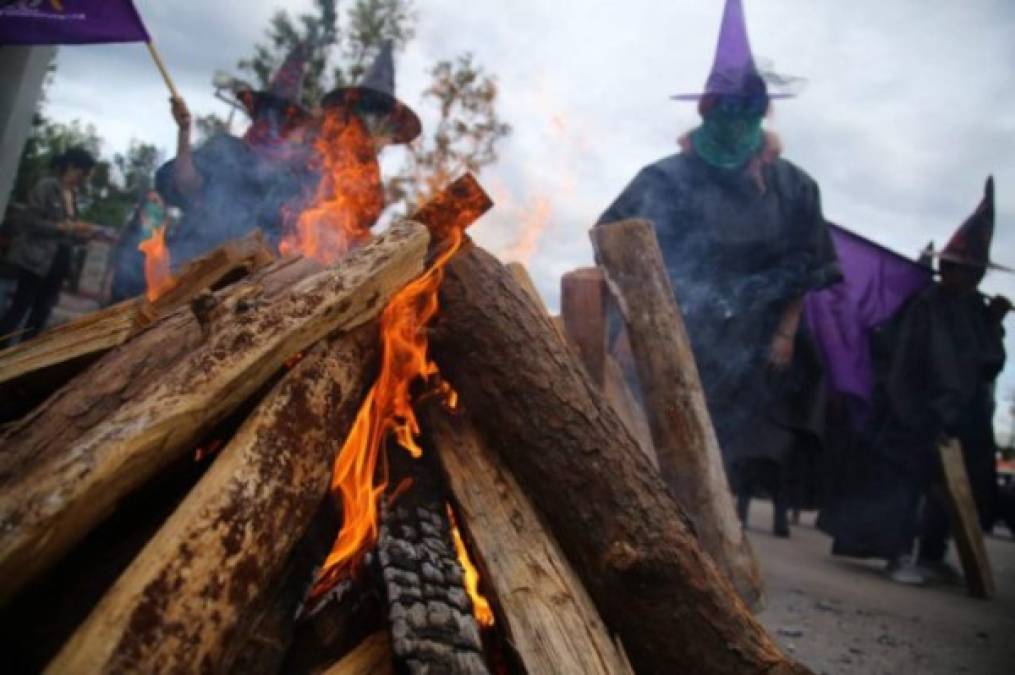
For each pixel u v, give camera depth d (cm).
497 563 158
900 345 509
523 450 179
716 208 417
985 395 549
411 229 180
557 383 182
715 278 417
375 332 180
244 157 420
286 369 162
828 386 516
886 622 360
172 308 207
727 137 404
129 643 104
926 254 595
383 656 138
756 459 438
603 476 171
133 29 366
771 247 417
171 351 171
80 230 564
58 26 357
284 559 135
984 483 551
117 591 109
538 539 167
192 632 111
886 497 497
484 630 158
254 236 225
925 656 304
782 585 434
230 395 138
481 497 174
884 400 517
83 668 100
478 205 199
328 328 160
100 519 120
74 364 174
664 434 277
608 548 164
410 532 161
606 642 151
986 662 301
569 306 312
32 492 109
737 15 414
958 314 510
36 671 122
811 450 466
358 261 167
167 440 126
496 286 196
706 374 407
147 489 146
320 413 152
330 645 146
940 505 529
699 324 410
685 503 265
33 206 551
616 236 303
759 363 412
